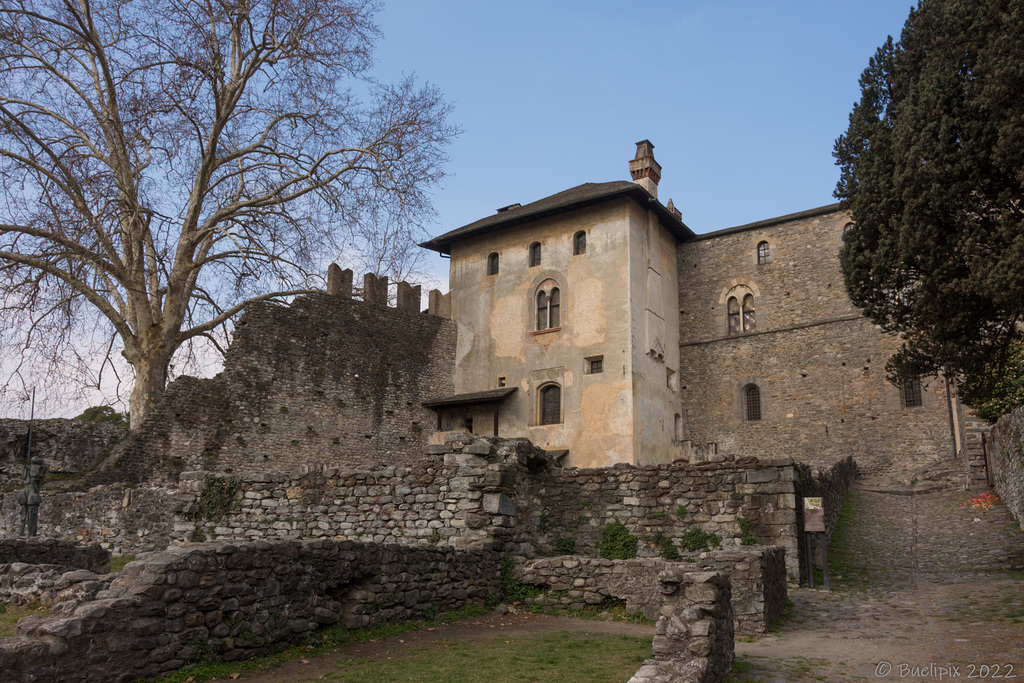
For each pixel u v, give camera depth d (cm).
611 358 3084
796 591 1309
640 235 3278
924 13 1423
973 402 1617
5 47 2331
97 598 675
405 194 2783
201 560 726
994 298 1205
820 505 1365
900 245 1346
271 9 2528
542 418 3244
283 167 2781
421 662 778
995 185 1262
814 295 3206
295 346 2877
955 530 1728
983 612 1078
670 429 3284
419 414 3284
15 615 883
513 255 3516
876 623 1052
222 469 2561
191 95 2461
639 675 600
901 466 2861
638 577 1116
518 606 1178
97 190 2319
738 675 757
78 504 2066
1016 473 1670
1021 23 1195
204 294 2888
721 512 1416
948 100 1302
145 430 2411
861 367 3034
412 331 3344
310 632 840
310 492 1476
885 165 1440
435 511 1330
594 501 1506
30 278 2277
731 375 3334
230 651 735
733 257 3456
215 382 2620
